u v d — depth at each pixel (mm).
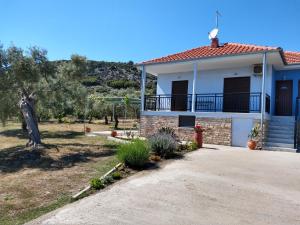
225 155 11273
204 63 16500
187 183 7453
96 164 9938
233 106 17141
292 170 8977
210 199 6406
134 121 32156
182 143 13383
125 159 9078
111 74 76188
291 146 13242
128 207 5992
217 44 18656
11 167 9906
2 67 12422
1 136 18625
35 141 13492
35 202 6664
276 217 5547
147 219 5438
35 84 13656
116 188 7156
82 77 16609
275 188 7191
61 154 11602
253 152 12320
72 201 6594
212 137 15391
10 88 12945
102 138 17344
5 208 6355
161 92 20078
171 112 17031
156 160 9930
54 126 26641
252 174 8406
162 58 18344
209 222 5320
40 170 9359
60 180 8203
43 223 5383
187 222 5320
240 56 14727
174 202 6234
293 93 16719
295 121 14188
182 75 19266
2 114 14727
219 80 17828
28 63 12406
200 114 15875
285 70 16984
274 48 13977
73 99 18625
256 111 16203
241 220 5410
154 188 7098
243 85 17031
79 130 23047
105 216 5582
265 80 14812
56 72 14797
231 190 6977
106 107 30406
